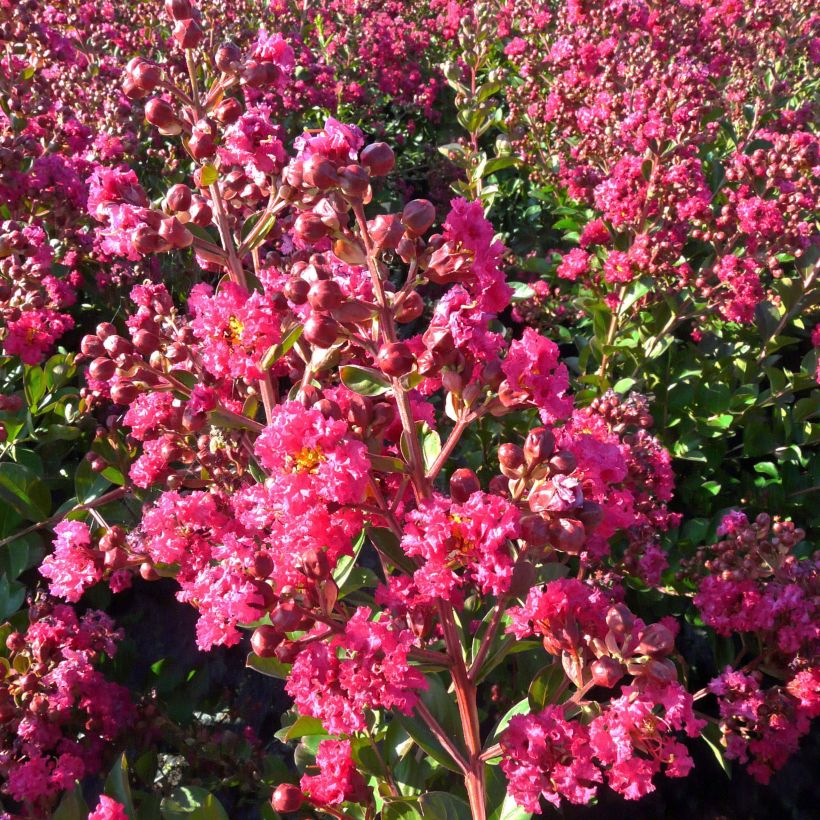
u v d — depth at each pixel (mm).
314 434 238
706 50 884
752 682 374
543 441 248
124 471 447
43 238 470
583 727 255
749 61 908
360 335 265
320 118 1001
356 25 1114
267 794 430
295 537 239
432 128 1101
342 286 279
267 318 286
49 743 344
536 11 935
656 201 586
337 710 242
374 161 248
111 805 268
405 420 260
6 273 464
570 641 255
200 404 303
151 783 410
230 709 492
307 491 234
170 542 280
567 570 356
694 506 581
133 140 654
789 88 917
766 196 657
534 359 249
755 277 547
